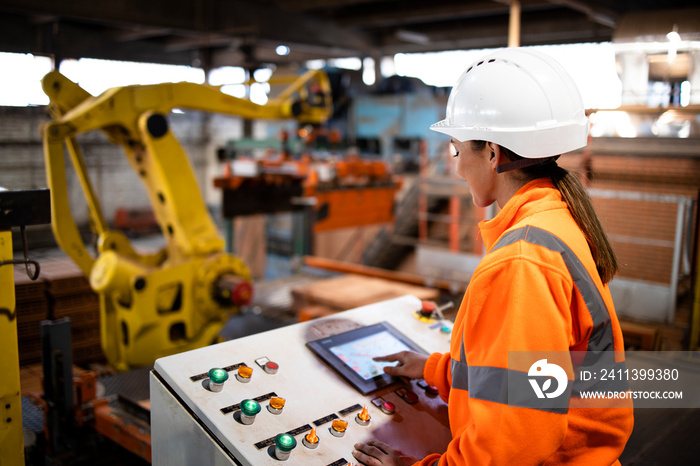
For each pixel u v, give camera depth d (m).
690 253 3.95
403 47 12.65
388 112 13.63
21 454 1.83
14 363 1.78
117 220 14.63
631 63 4.29
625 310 4.34
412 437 1.54
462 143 1.37
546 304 1.11
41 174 10.96
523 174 1.31
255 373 1.58
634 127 4.46
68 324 2.82
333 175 7.75
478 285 1.20
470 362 1.21
